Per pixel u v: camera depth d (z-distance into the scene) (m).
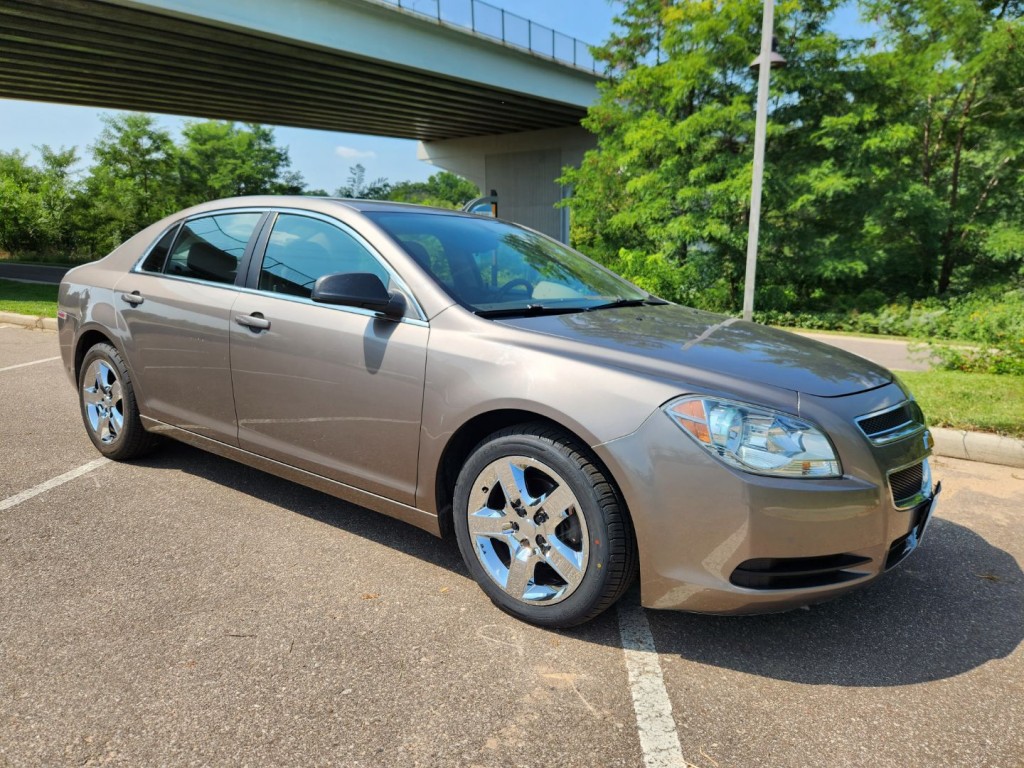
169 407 3.72
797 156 15.45
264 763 1.84
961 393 5.58
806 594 2.23
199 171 39.66
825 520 2.18
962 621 2.69
